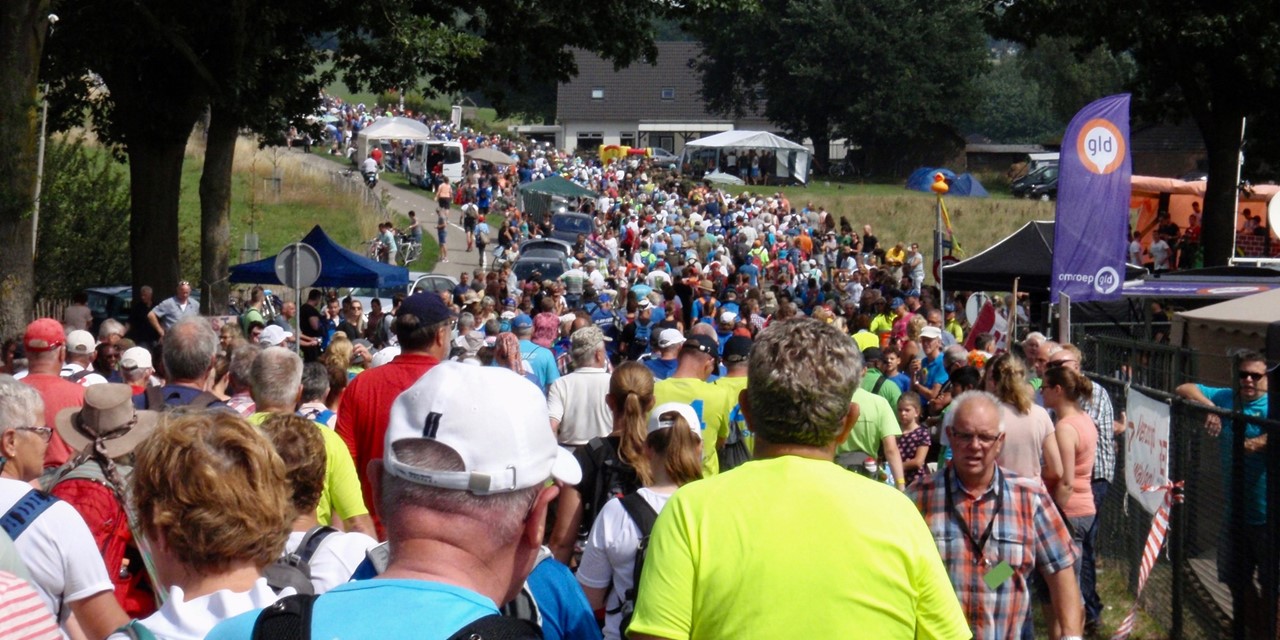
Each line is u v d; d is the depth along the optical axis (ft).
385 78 73.51
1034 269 62.28
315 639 6.70
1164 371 31.07
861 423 27.12
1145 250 112.06
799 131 294.25
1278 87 98.78
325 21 72.28
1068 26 100.32
